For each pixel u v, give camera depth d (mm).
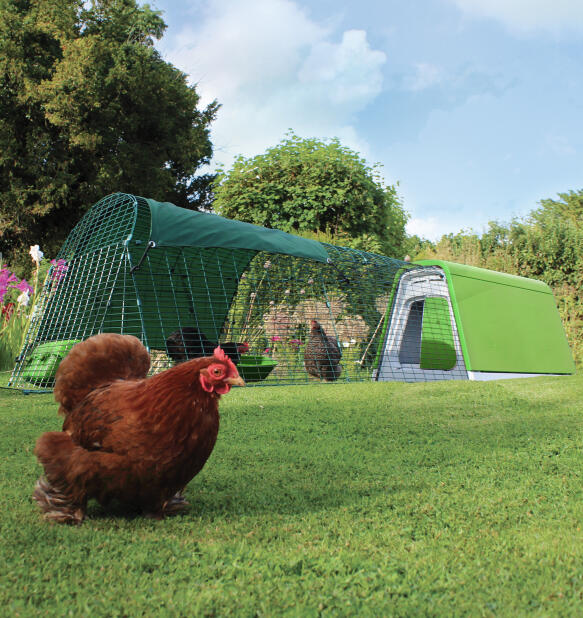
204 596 1550
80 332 7207
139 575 1694
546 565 1750
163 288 8055
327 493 2607
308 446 3645
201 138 25250
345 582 1644
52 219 20609
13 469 2986
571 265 11242
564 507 2373
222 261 8484
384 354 8266
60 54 19906
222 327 8727
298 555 1847
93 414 2104
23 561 1771
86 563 1772
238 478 2881
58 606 1496
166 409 2045
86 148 18781
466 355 7504
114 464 2057
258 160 13305
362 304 8727
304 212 12758
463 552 1870
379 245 12914
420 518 2252
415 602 1520
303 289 8711
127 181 20875
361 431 4121
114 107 19609
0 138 18359
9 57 18281
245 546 1933
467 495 2568
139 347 2631
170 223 5953
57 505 2184
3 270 8430
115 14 21750
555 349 8945
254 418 4586
